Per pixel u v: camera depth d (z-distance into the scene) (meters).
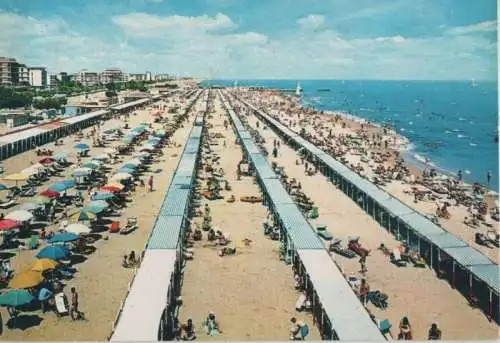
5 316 28.73
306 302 30.05
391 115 196.12
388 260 38.59
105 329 27.33
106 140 91.88
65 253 34.09
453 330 28.22
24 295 27.30
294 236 36.75
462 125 159.12
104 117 127.25
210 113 160.12
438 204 56.81
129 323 24.56
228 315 29.47
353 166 75.94
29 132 87.31
